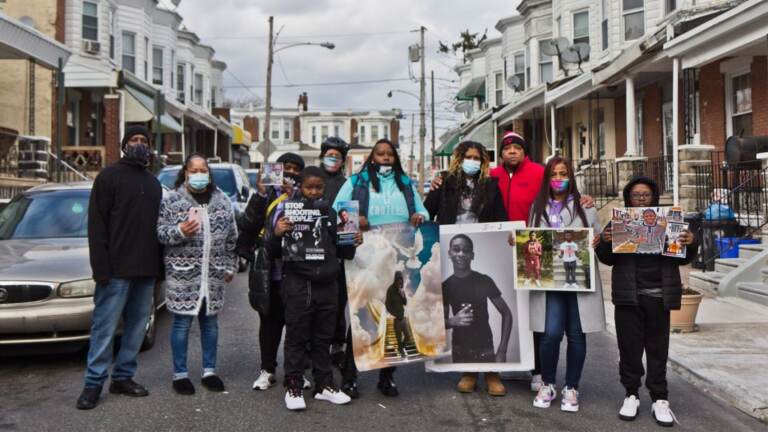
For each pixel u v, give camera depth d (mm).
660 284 4789
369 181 5465
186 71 32500
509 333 5367
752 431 4715
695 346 6734
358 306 5242
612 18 19359
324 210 5125
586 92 18125
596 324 4957
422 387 5699
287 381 5066
